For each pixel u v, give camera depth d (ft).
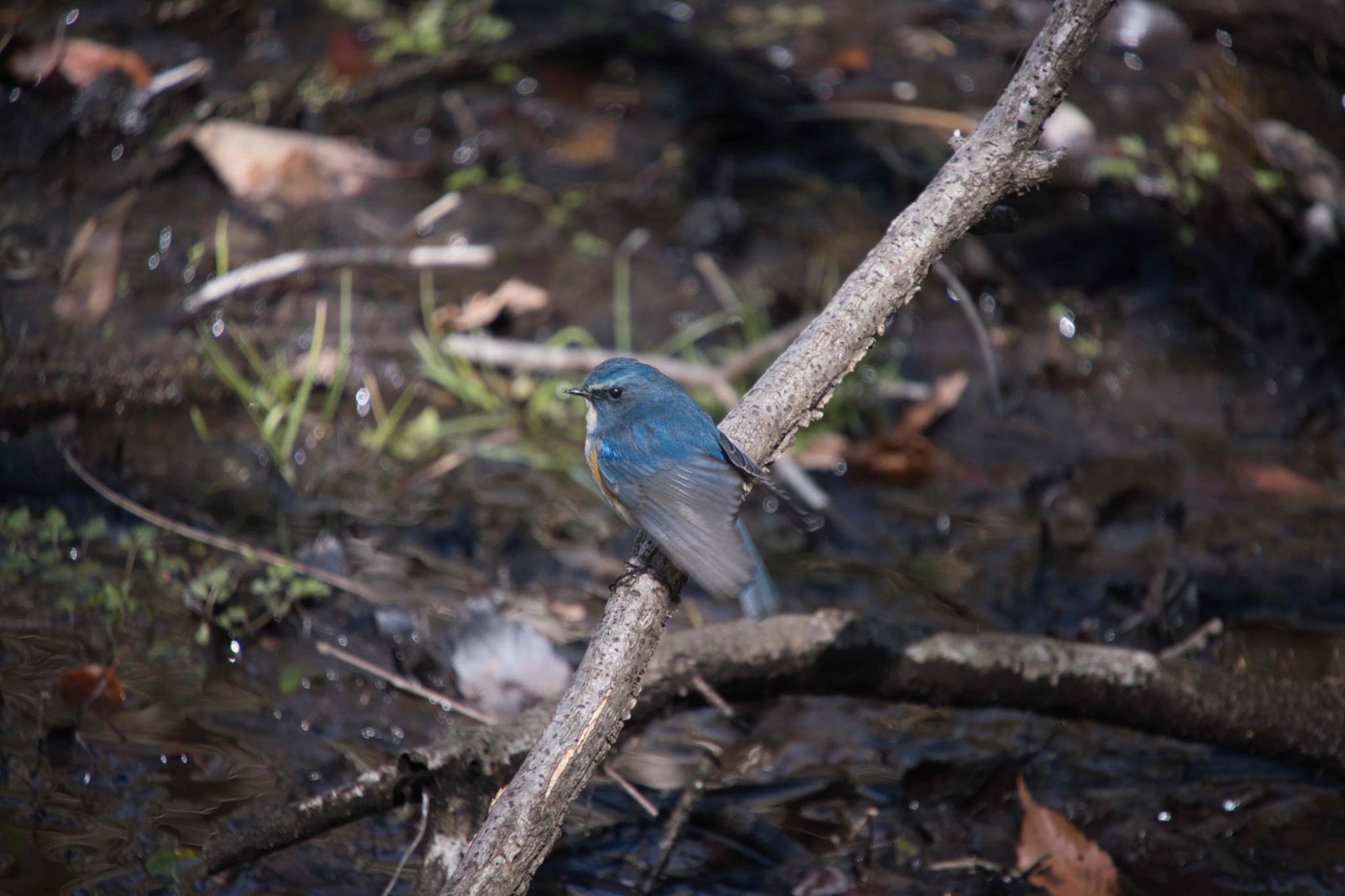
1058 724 28.30
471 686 27.45
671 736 27.22
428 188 46.42
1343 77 54.13
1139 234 45.65
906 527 34.55
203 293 38.06
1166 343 42.27
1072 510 35.24
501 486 34.94
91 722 25.32
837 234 45.70
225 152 45.14
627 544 33.09
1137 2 57.72
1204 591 32.37
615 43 55.36
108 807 23.31
